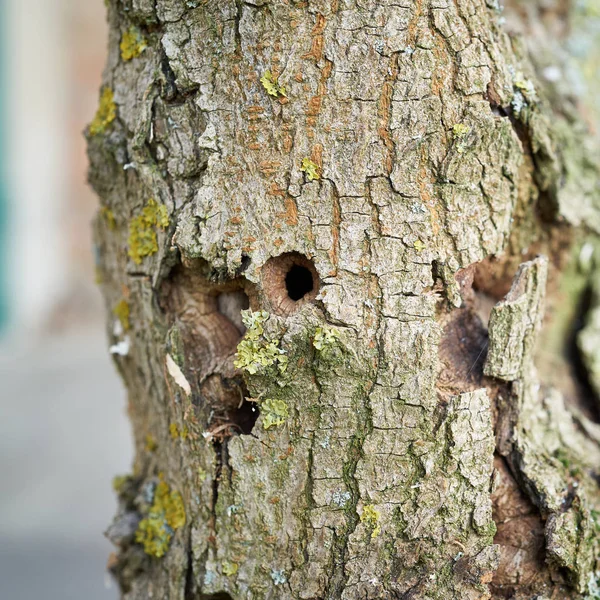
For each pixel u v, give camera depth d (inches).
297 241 12.4
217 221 12.5
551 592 12.8
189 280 13.0
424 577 12.5
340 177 12.4
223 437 12.8
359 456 12.5
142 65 13.0
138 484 14.0
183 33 12.6
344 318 12.3
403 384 12.4
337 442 12.5
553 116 13.9
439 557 12.5
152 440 13.7
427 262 12.4
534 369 13.4
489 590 12.7
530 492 12.9
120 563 13.9
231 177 12.5
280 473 12.6
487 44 12.6
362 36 12.3
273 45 12.4
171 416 13.1
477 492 12.6
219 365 12.8
